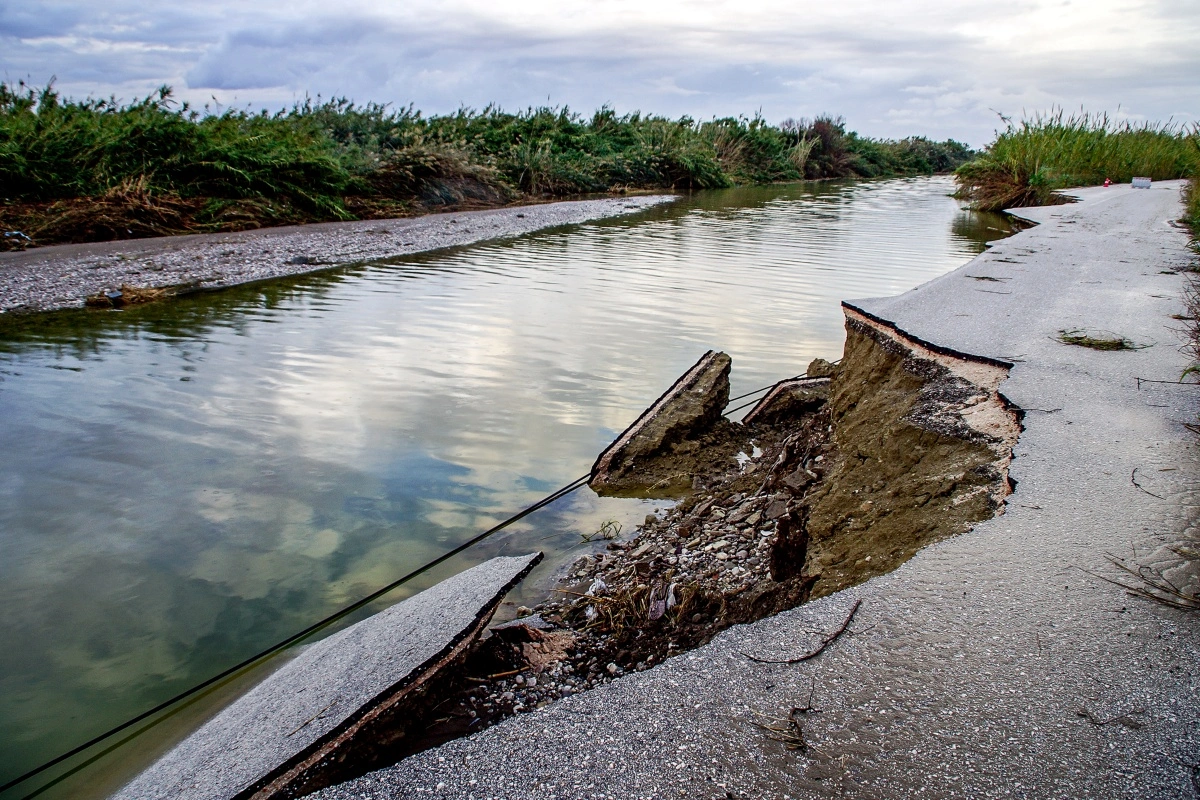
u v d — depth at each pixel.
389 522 5.10
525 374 8.06
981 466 4.13
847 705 2.44
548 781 2.21
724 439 6.74
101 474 5.61
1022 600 2.90
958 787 2.12
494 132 32.16
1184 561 3.09
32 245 14.95
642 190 37.00
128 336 9.32
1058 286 8.70
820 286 13.02
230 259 14.59
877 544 3.84
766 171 47.72
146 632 3.93
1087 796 2.07
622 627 3.93
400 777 2.26
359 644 3.50
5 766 3.10
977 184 28.36
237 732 3.02
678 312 10.94
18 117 17.62
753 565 4.70
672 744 2.32
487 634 3.55
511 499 5.52
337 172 21.92
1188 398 4.93
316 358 8.50
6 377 7.70
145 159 18.95
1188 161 27.69
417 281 13.08
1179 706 2.36
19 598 4.17
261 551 4.70
